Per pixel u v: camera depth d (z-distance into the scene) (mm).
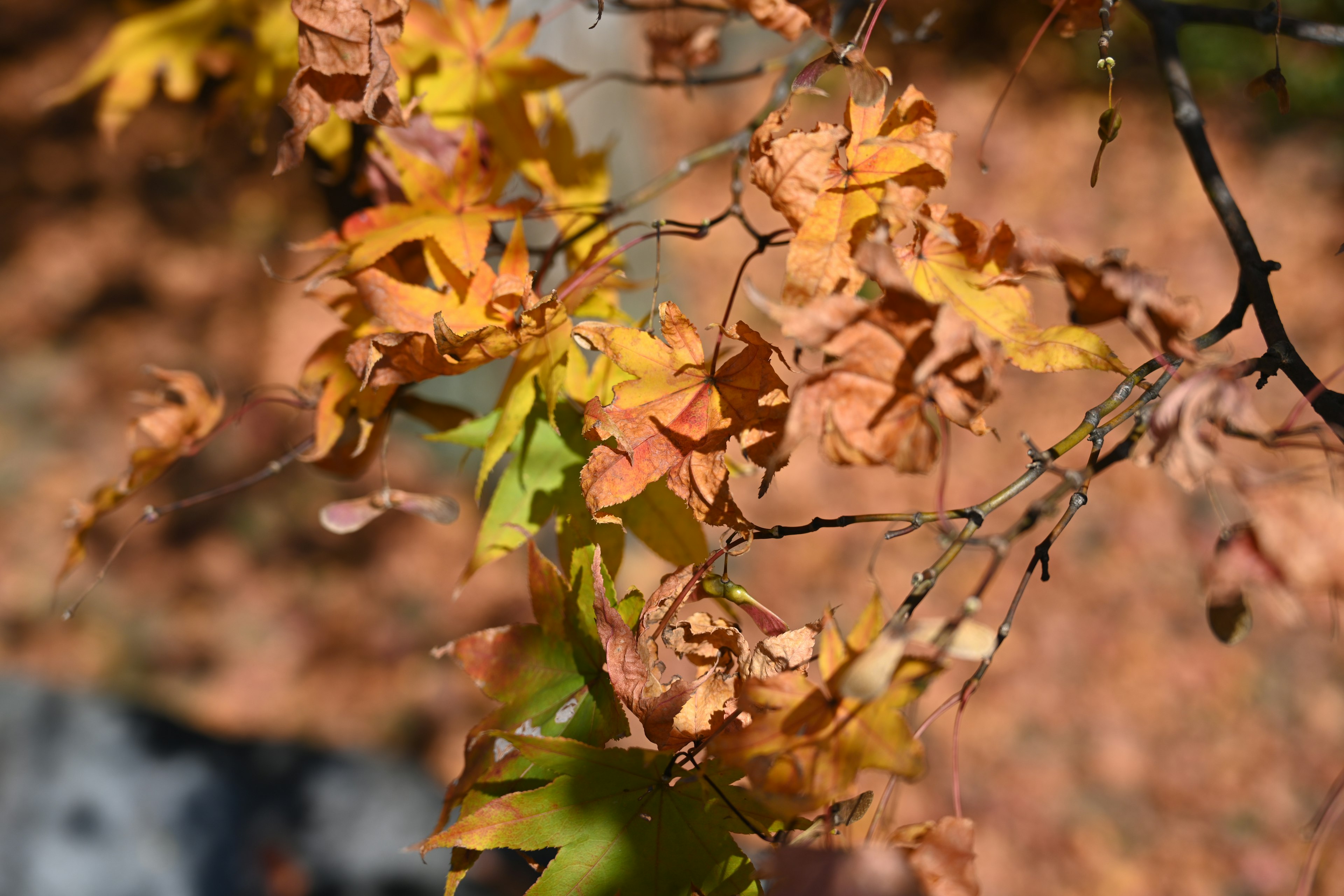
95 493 615
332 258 567
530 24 624
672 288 2291
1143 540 2174
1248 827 1815
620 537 562
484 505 1724
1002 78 2998
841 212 511
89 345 2391
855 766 473
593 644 533
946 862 478
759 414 519
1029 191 2820
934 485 2221
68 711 1195
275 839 1086
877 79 513
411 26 619
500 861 1025
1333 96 2713
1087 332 505
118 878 1063
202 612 2035
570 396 574
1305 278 2521
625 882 517
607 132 1411
